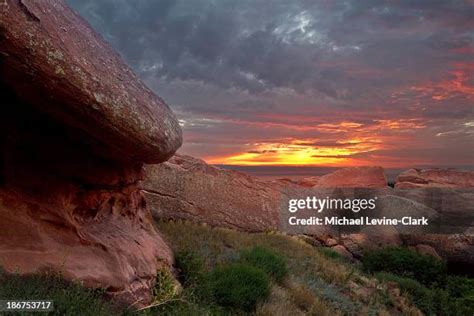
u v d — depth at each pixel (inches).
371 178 871.7
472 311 497.4
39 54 181.2
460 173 970.1
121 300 224.4
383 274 577.0
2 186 214.2
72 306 182.7
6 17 169.3
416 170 1006.4
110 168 269.3
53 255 209.8
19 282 184.5
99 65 221.3
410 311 451.8
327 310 352.2
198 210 614.5
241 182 690.2
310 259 525.7
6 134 221.9
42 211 221.5
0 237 198.8
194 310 245.1
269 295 322.7
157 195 582.2
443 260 725.3
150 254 285.3
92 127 217.2
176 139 284.7
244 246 487.5
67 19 223.3
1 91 213.9
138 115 233.9
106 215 277.3
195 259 332.2
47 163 234.7
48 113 209.5
